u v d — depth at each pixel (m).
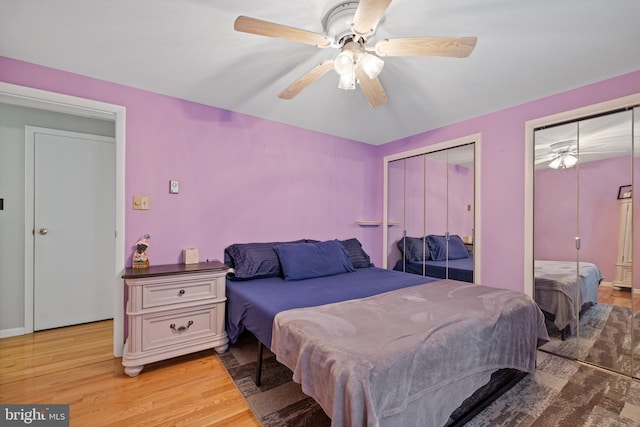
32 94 1.90
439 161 3.16
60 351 2.26
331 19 1.42
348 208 3.63
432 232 3.21
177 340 2.03
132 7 1.40
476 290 2.03
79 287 2.87
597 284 2.12
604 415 1.52
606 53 1.75
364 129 3.25
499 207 2.59
